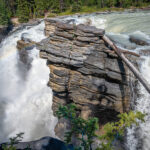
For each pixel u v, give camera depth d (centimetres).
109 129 486
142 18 2969
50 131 1421
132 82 1098
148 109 1088
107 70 1094
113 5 5300
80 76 1160
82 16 3881
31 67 1889
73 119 445
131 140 1105
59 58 1158
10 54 2272
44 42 1310
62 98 1316
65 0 5353
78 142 1152
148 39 1733
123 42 1684
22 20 3909
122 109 1157
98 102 1178
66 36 1161
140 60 1156
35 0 4378
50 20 2061
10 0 4494
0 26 3269
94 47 1112
